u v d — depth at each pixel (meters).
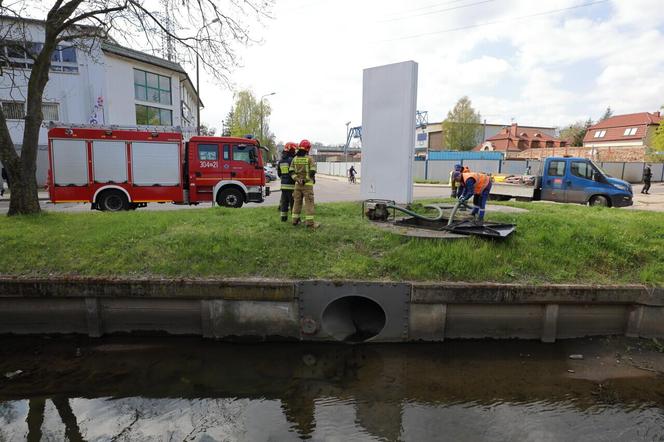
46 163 25.42
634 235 6.86
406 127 9.55
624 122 68.19
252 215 8.98
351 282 5.29
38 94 9.29
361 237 6.77
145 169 13.42
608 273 5.88
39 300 5.55
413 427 3.72
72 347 5.30
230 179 14.02
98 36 10.38
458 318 5.39
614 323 5.57
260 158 14.37
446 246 6.15
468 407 4.04
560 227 7.30
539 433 3.66
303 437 3.59
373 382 4.49
